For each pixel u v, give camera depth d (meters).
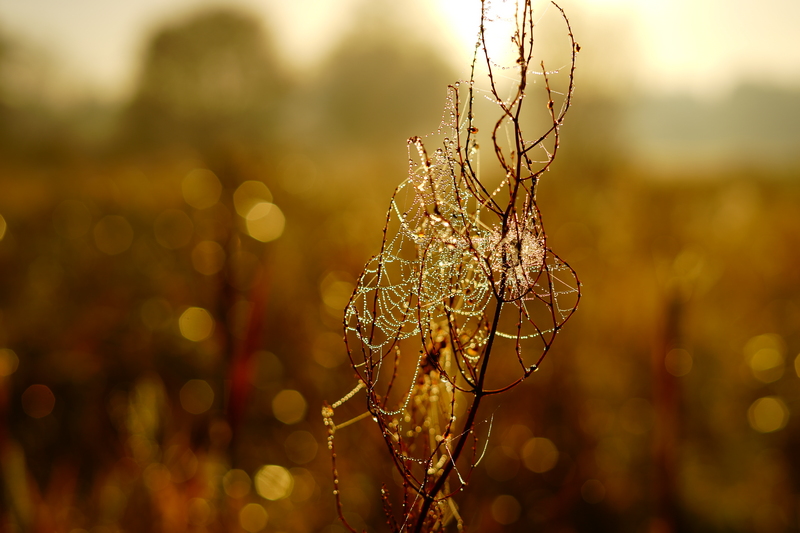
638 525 2.34
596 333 3.35
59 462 2.47
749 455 2.80
